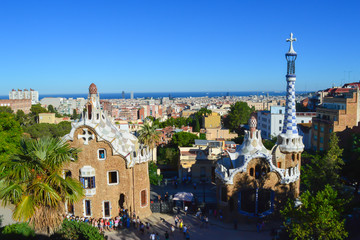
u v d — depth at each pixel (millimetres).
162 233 45812
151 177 70625
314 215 33781
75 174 47344
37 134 105188
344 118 91438
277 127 132875
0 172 27656
